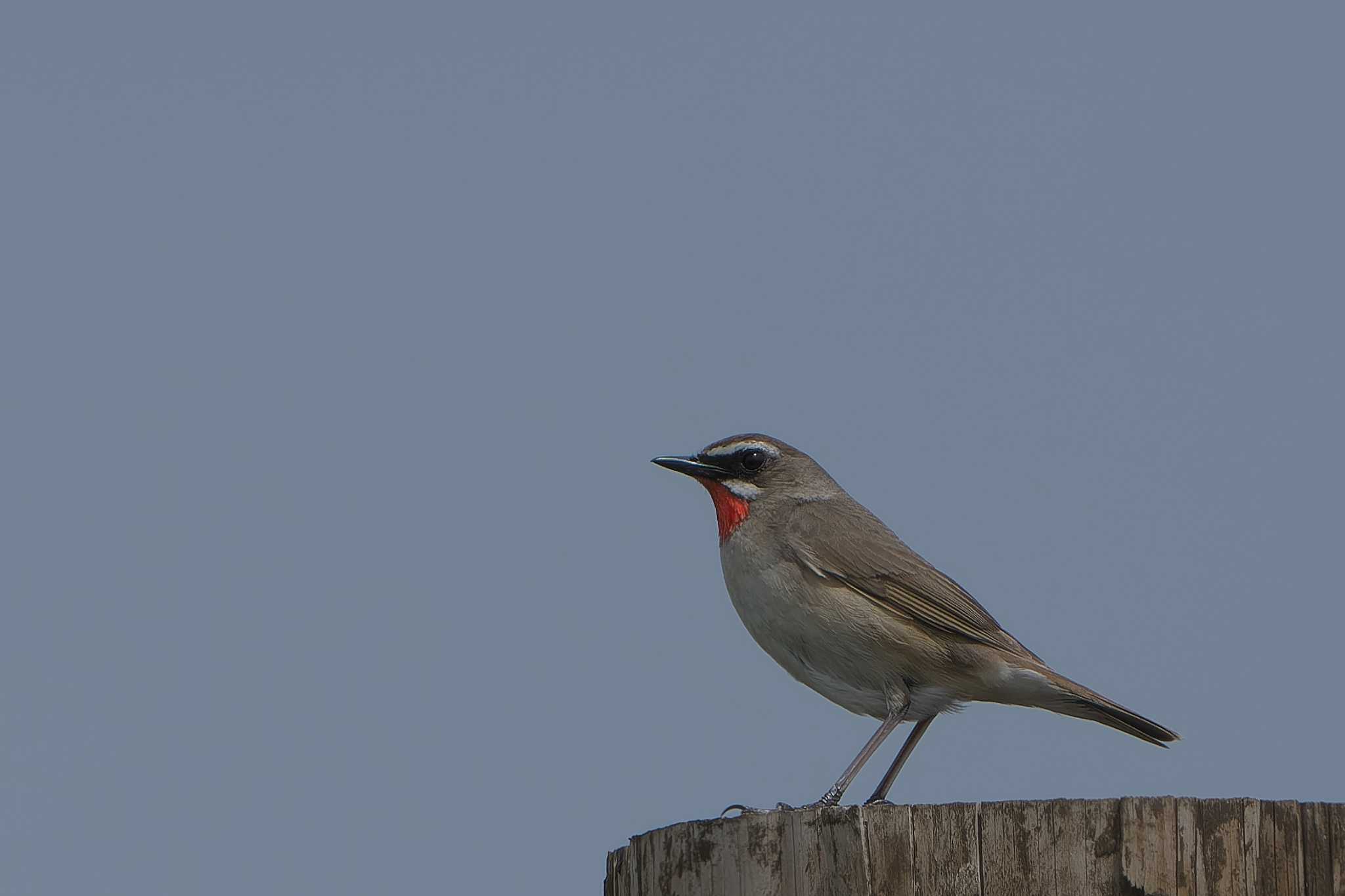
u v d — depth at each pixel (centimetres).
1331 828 1047
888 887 1074
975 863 1068
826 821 1098
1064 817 1062
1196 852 1048
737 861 1122
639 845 1196
